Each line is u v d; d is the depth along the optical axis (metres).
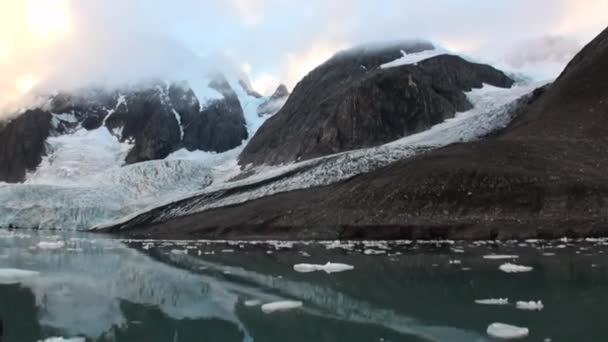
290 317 17.20
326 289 22.16
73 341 14.95
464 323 15.59
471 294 20.00
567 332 14.11
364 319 16.61
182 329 16.22
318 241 48.41
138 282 25.19
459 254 33.06
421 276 24.70
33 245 50.22
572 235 39.78
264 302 19.84
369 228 48.53
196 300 20.56
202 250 42.84
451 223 45.25
